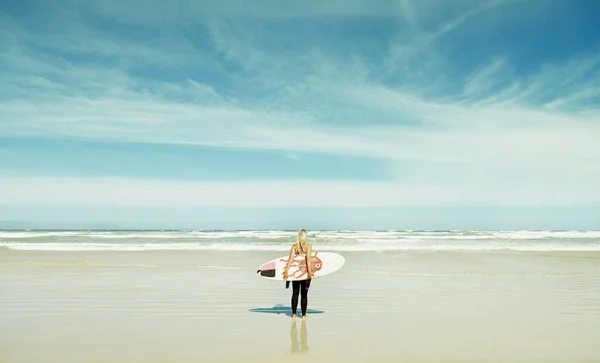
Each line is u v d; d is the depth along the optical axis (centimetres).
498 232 4928
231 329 727
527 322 790
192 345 624
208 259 1900
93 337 665
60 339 653
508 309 915
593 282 1328
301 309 852
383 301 1012
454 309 915
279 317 830
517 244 2805
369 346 624
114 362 544
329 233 4844
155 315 838
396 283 1296
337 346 624
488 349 612
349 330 724
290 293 1112
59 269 1577
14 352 583
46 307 909
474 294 1109
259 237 3606
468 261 1844
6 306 918
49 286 1191
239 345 626
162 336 675
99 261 1820
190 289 1157
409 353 590
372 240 3183
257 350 601
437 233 4784
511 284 1280
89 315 833
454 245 2692
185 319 804
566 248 2448
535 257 1977
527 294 1109
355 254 2086
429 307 936
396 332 711
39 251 2180
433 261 1839
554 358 571
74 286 1193
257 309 909
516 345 634
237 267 1656
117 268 1619
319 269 867
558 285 1264
